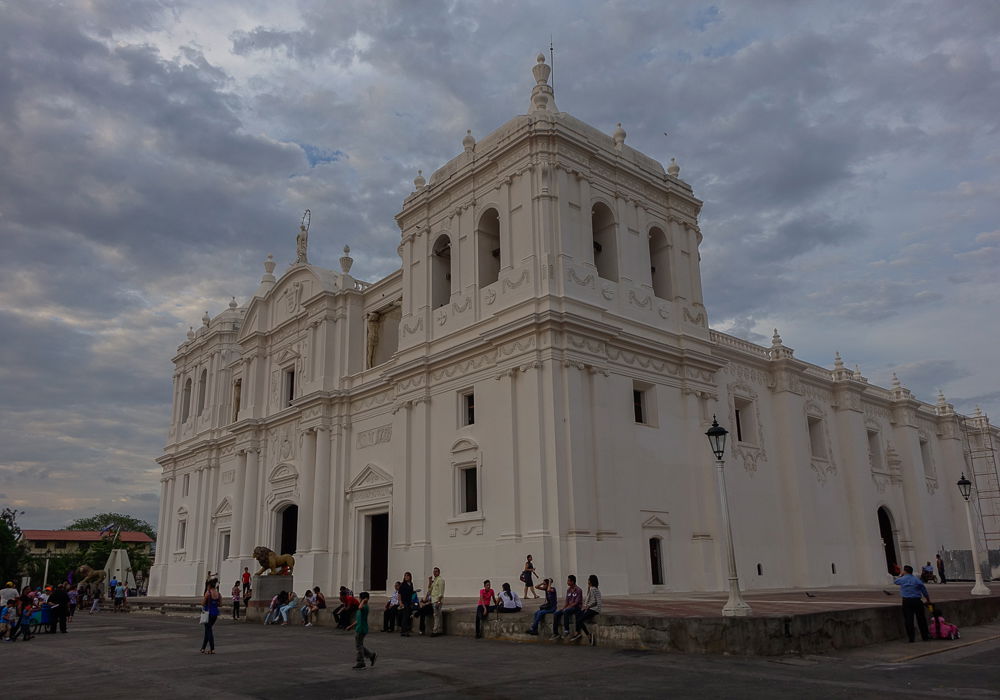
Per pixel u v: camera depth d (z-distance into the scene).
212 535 51.56
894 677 13.51
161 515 59.38
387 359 44.00
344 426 41.94
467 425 33.34
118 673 16.61
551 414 29.25
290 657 18.72
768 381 41.91
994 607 24.50
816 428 44.47
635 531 30.61
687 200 38.44
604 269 34.84
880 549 44.22
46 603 29.53
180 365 62.38
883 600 23.84
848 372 46.44
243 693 13.34
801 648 16.69
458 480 32.59
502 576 29.09
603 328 31.11
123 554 55.25
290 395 47.88
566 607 19.75
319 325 44.94
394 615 25.25
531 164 32.72
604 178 34.94
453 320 34.91
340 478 41.16
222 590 47.47
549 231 31.69
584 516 28.73
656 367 34.06
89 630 30.59
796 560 39.19
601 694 12.30
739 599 18.06
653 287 37.44
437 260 37.69
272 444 47.50
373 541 39.56
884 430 50.78
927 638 19.02
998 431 64.19
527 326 30.20
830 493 43.22
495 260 35.53
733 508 36.28
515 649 18.88
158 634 27.27
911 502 50.22
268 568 34.09
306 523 41.97
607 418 30.70
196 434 57.28
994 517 59.44
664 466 32.94
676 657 16.42
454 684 13.74
